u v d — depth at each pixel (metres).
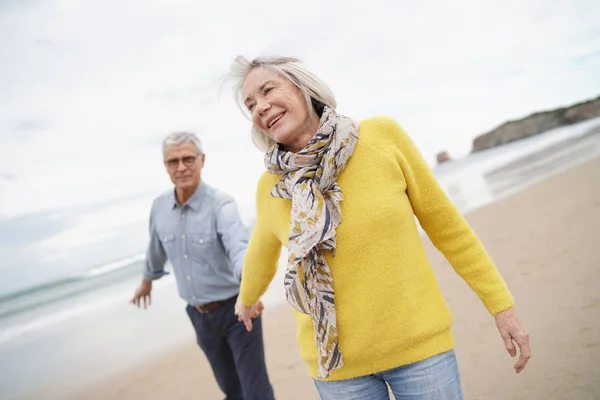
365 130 1.25
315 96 1.33
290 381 3.51
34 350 7.00
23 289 14.32
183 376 4.50
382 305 1.16
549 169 16.14
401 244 1.18
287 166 1.26
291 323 5.28
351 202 1.19
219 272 2.50
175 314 7.61
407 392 1.20
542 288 3.77
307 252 1.14
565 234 5.38
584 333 2.75
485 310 3.82
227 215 2.47
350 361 1.20
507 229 6.86
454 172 28.31
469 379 2.66
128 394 4.29
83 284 13.94
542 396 2.22
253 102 1.37
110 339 6.70
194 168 2.53
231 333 2.49
